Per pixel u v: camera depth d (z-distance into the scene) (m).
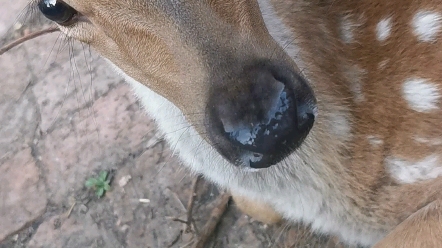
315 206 0.32
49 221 0.45
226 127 0.22
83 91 0.49
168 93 0.25
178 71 0.23
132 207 0.43
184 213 0.42
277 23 0.29
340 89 0.30
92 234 0.43
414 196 0.31
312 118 0.22
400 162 0.30
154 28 0.24
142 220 0.42
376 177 0.31
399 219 0.31
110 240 0.43
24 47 0.54
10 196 0.46
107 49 0.27
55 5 0.27
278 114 0.21
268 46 0.23
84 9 0.26
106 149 0.46
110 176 0.45
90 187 0.45
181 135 0.32
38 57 0.53
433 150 0.30
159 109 0.32
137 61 0.26
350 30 0.30
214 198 0.42
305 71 0.29
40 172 0.47
